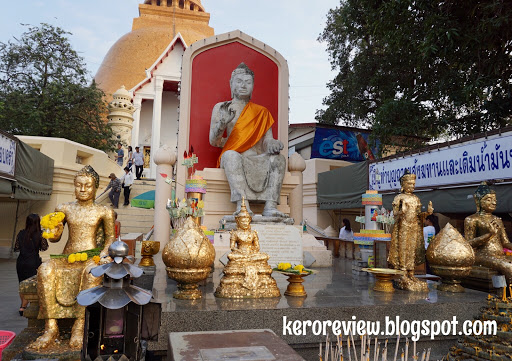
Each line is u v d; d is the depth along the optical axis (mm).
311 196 17781
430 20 9961
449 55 10664
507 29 9359
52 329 4090
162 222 9648
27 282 4586
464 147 8922
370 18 12148
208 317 4254
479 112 12922
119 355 2758
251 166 8953
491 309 4734
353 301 4918
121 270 2789
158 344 4121
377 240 7234
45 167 14234
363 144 18516
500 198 7945
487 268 5953
